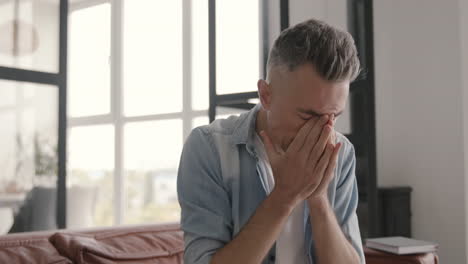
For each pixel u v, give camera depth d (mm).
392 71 3910
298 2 2998
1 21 3330
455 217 3549
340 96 958
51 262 1285
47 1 3512
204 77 4945
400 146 3875
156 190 5508
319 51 934
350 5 2787
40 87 3457
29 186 3383
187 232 1114
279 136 1049
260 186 1176
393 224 3607
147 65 5488
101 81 5875
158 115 5258
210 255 1044
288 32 1000
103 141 5828
